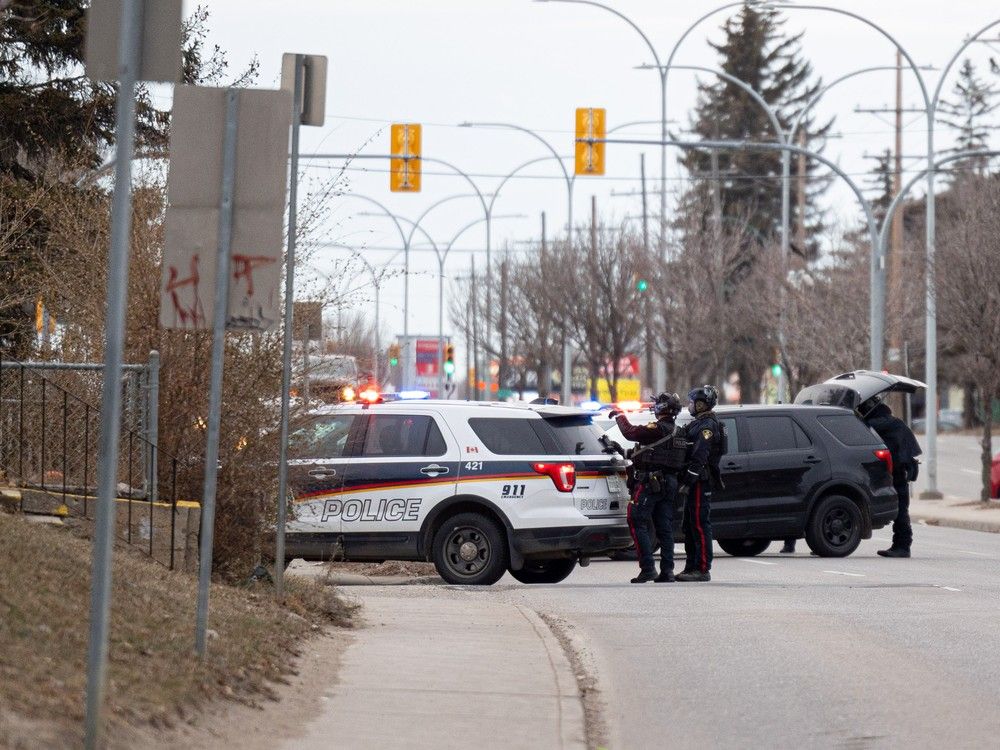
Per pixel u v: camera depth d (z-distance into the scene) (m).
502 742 31.23
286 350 46.66
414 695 35.78
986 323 134.75
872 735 33.53
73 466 52.22
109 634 32.72
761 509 82.31
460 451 65.25
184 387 51.69
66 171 63.03
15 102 83.69
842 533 83.62
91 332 53.69
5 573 34.12
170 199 32.81
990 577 69.50
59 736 24.83
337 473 65.56
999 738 33.09
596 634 49.59
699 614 54.66
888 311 198.38
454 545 65.06
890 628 50.56
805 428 83.69
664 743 32.84
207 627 37.56
